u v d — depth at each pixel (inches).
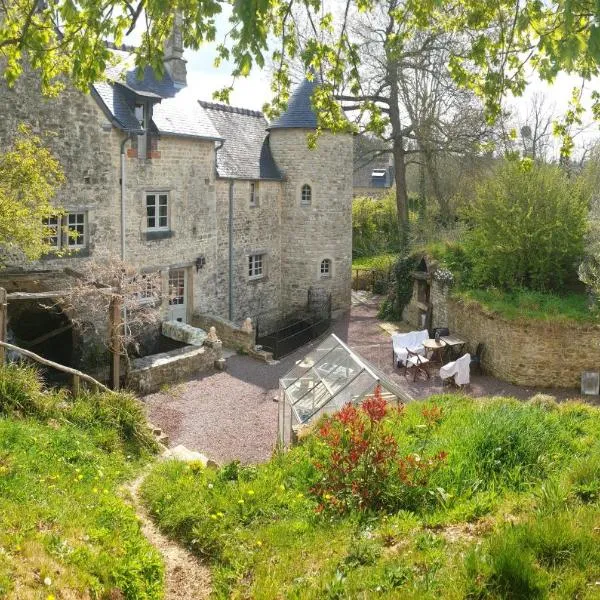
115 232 685.9
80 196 647.8
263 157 925.8
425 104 1185.4
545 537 185.2
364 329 891.4
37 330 756.6
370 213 1455.5
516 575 171.2
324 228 952.3
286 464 325.1
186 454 405.4
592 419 350.3
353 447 261.9
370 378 406.3
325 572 202.2
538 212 677.3
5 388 373.1
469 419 335.0
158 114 735.1
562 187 682.2
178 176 754.8
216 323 782.5
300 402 434.6
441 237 919.0
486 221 708.0
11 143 589.9
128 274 648.4
